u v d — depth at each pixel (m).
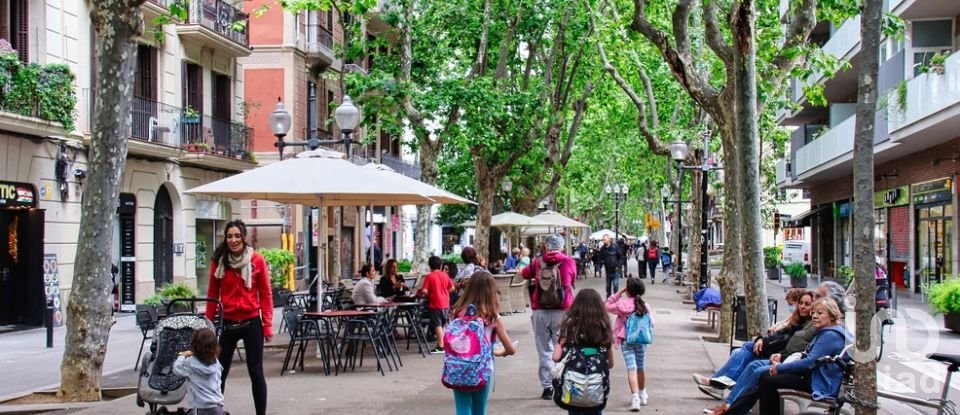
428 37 25.89
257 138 35.53
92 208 10.76
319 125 38.69
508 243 43.91
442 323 15.61
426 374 12.83
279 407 10.24
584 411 7.72
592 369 7.70
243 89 34.88
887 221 33.78
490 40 28.91
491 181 29.34
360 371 13.16
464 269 19.17
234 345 9.06
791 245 52.22
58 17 22.39
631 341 10.15
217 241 31.75
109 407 10.14
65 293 22.53
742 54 12.35
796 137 44.00
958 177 26.06
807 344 9.39
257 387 9.00
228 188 12.81
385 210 50.38
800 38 14.93
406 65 24.03
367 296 14.79
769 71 15.12
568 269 10.82
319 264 15.04
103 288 10.87
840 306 9.67
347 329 13.25
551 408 10.27
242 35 31.42
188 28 27.89
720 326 17.34
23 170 21.12
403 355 15.09
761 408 8.61
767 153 47.38
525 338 17.83
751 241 13.12
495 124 26.88
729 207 16.95
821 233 45.88
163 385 8.60
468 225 51.38
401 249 54.47
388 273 17.92
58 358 15.75
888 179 33.72
